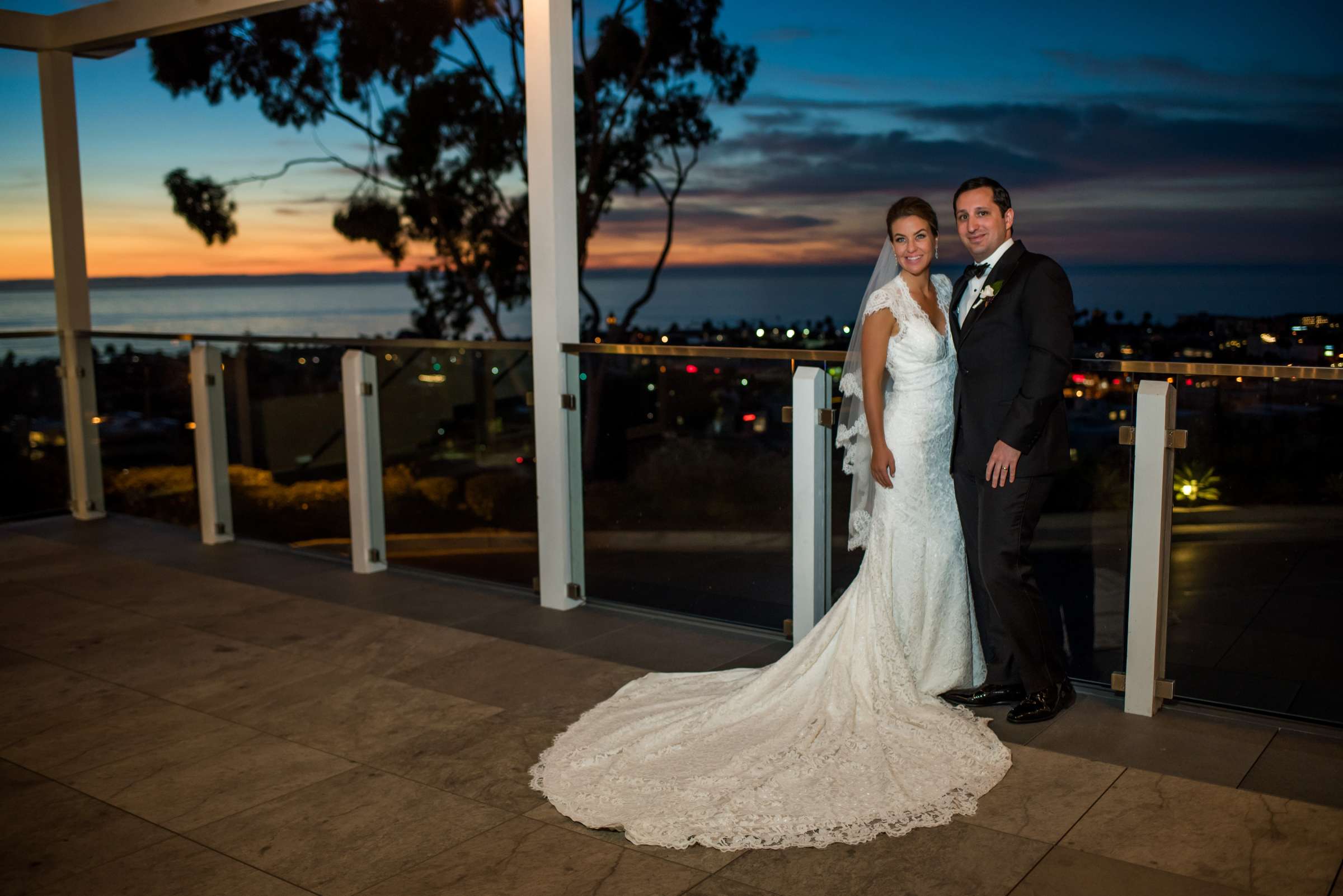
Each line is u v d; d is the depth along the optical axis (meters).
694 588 4.12
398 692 3.46
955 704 3.22
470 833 2.51
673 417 3.99
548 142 4.05
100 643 4.04
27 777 2.88
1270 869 2.24
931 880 2.23
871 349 3.05
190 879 2.32
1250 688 3.07
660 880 2.27
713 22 9.07
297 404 5.23
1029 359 2.89
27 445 6.16
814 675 3.13
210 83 8.34
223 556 5.39
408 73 8.34
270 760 2.96
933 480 3.10
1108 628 3.25
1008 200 2.98
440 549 4.88
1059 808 2.54
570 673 3.62
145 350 5.84
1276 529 2.96
